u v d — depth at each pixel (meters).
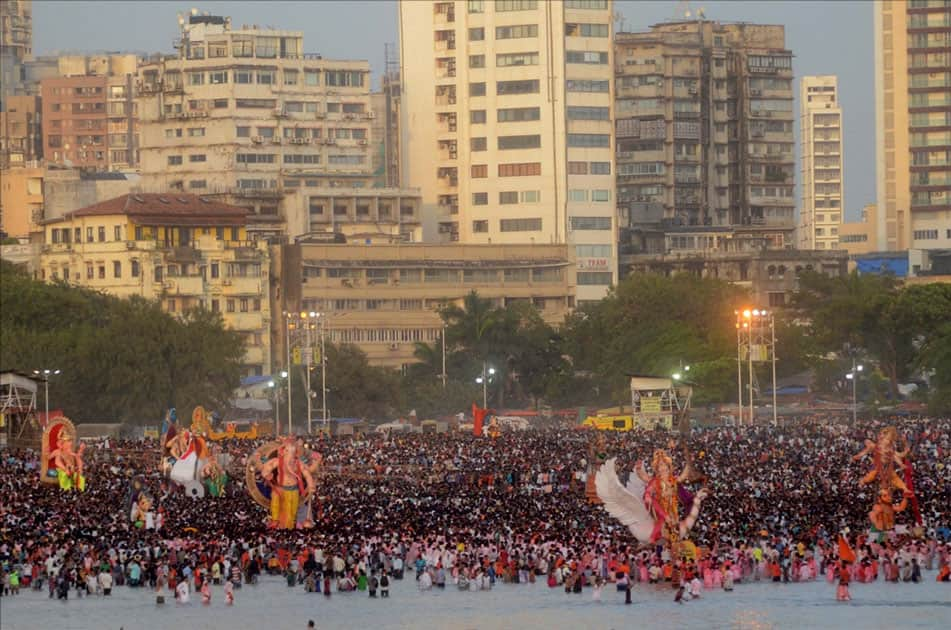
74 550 116.88
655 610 105.62
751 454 169.88
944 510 131.62
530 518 128.62
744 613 104.25
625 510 118.38
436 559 117.00
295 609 108.00
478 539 119.81
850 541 120.44
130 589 116.88
